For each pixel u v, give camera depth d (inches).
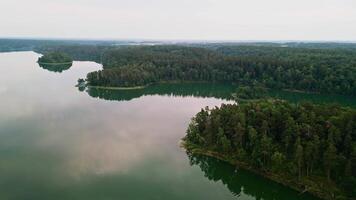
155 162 4158.5
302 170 3585.1
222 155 4188.0
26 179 3641.7
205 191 3563.0
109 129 5344.5
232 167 3941.9
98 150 4471.0
